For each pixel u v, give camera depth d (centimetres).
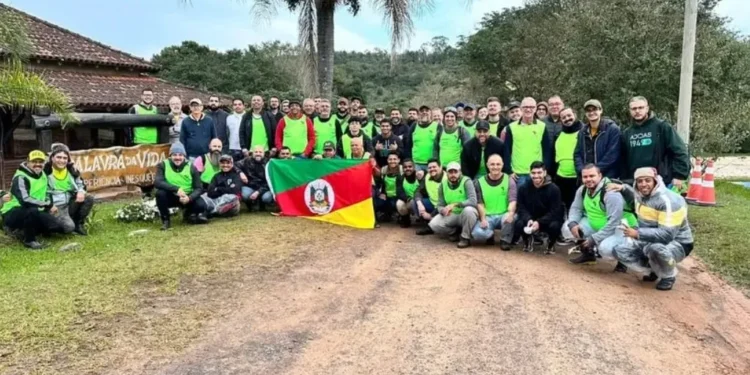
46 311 505
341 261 693
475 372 409
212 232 827
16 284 579
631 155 704
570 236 721
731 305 568
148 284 586
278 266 663
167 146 1184
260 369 409
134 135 1186
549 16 3188
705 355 449
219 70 3934
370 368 413
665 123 686
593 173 677
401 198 907
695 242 803
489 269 670
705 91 1561
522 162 805
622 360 434
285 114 1042
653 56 1554
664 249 595
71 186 801
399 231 888
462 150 858
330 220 931
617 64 1638
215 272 631
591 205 685
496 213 780
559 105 857
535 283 618
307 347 447
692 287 624
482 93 3888
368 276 634
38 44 1780
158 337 459
